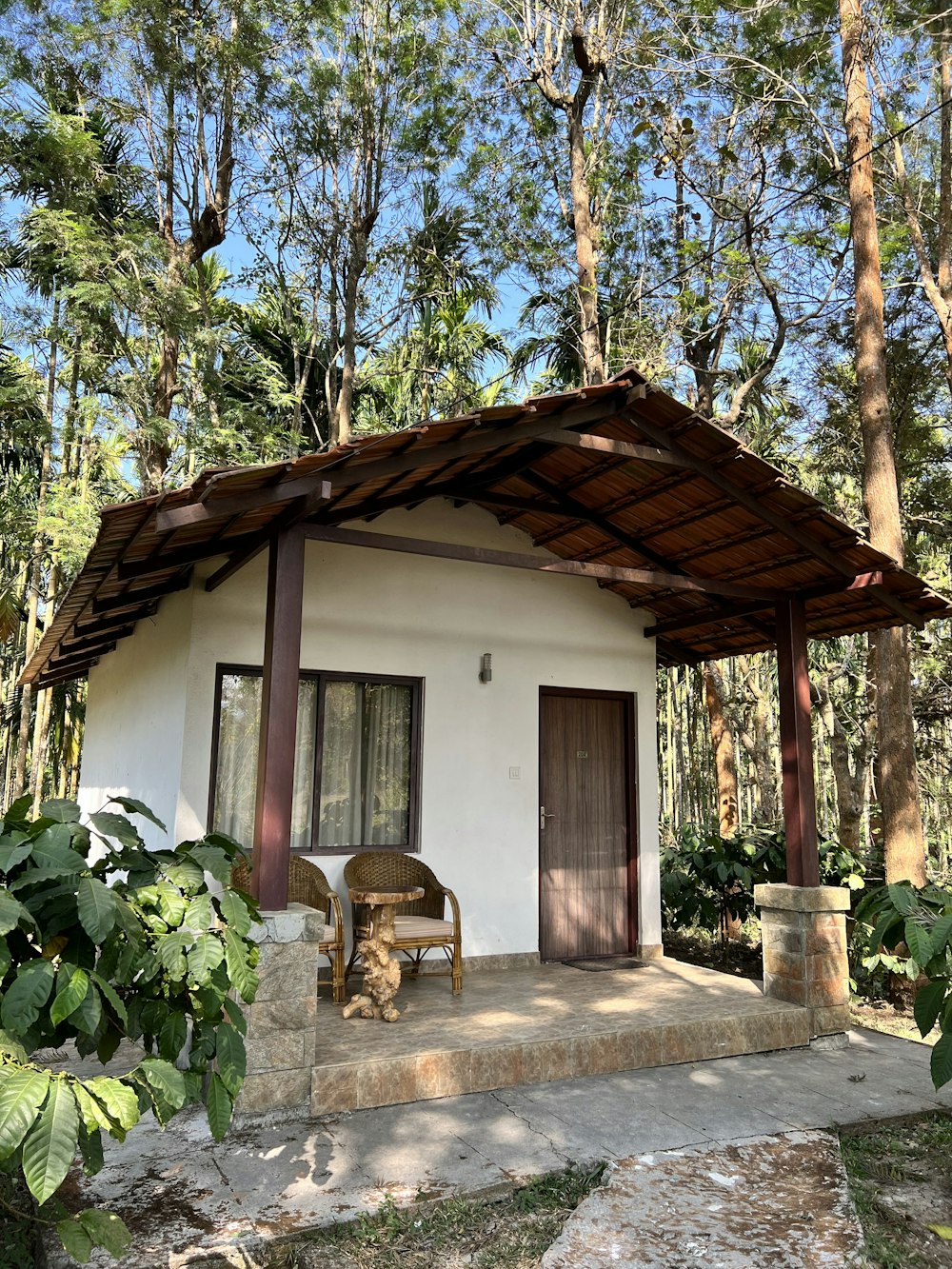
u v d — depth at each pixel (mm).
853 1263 2975
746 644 7793
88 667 10117
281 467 3875
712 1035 5289
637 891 7496
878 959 6938
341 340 15805
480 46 12578
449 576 6930
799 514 5496
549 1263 2957
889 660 7336
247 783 6000
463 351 15406
